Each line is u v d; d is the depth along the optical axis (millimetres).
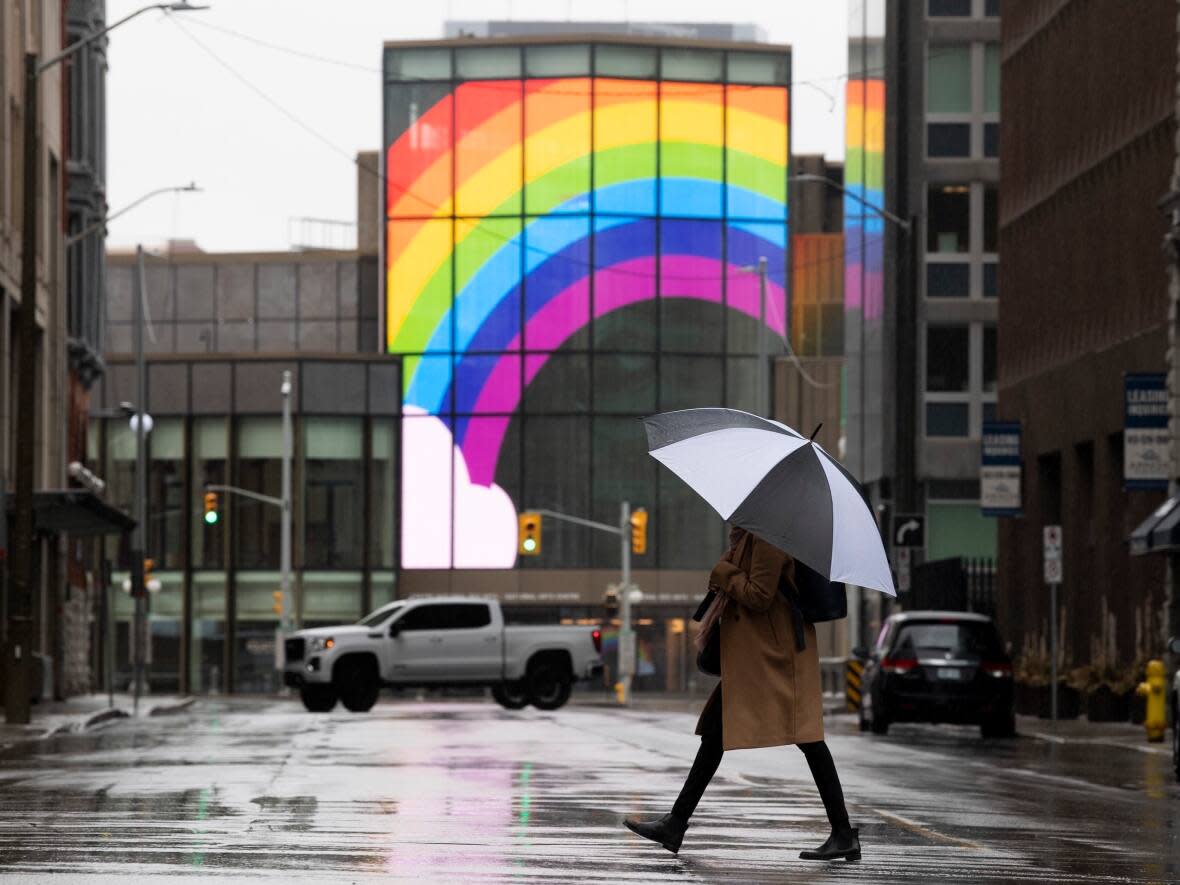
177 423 90375
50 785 19719
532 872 12023
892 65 69062
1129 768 26688
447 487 89562
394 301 90562
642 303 90125
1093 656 45781
